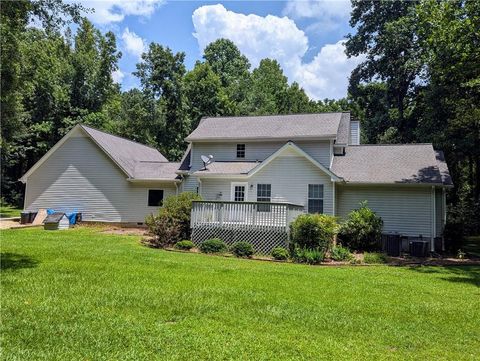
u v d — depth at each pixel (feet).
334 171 63.57
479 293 29.78
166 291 25.89
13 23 35.65
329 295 27.04
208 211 53.62
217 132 73.00
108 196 75.82
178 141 132.16
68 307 21.39
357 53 123.95
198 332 18.28
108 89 132.46
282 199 61.41
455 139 79.77
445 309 24.44
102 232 64.80
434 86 81.20
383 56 116.26
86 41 124.88
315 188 60.08
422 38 69.46
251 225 51.11
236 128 73.97
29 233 59.72
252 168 62.69
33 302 22.16
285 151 61.87
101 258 38.83
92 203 76.18
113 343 16.60
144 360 15.02
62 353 15.43
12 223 75.97
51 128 115.44
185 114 133.08
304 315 21.79
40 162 77.97
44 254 39.99
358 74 124.36
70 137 77.97
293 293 27.09
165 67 131.34
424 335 19.30
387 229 59.26
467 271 41.19
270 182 62.34
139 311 21.26
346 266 43.04
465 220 75.72
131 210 75.20
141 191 75.46
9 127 88.53
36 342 16.49
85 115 121.49
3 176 121.70
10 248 43.34
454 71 58.44
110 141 81.30
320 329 19.61
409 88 114.52
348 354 16.34
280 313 21.90
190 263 38.75
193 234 53.93
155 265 36.40
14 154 112.78
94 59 128.26
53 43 41.06
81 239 54.13
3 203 124.36
